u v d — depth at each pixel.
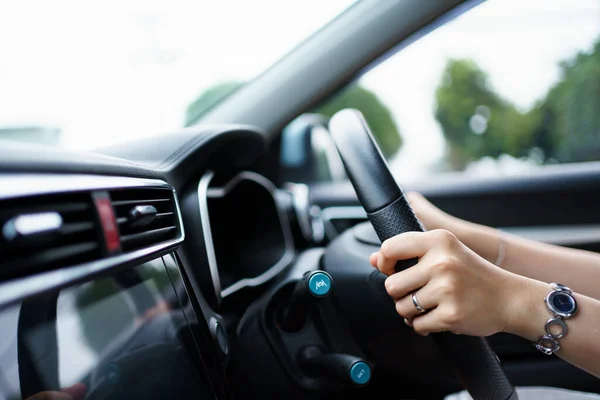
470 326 0.50
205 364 0.62
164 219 0.58
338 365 0.73
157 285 0.56
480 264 0.52
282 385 0.80
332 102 1.22
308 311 0.79
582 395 0.79
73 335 0.45
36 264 0.37
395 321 0.80
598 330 0.51
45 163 0.38
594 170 1.51
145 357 0.53
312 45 1.16
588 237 1.41
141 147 0.74
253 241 0.89
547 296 0.52
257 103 1.14
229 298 0.78
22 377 0.39
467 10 1.15
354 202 1.50
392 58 1.19
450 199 1.54
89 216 0.42
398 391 1.03
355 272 0.81
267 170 1.35
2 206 0.34
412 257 0.52
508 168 1.60
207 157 0.76
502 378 0.57
